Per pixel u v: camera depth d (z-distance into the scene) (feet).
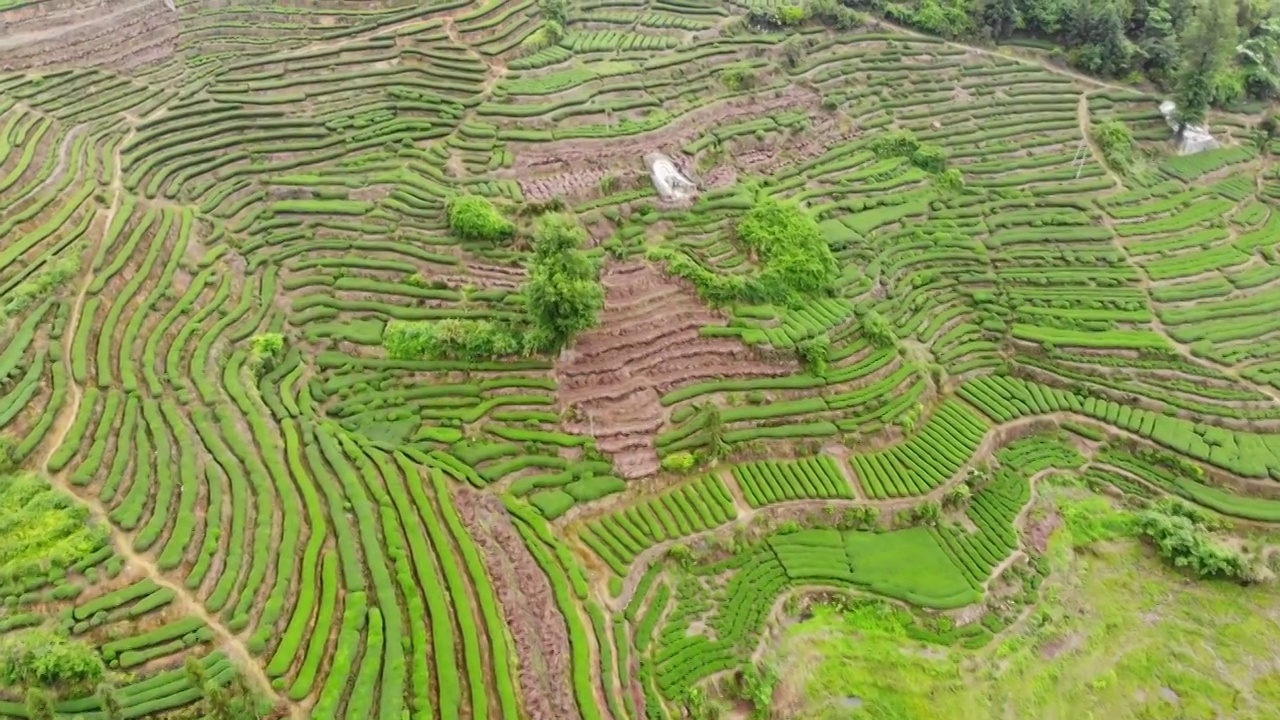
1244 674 120.67
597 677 106.01
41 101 161.89
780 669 116.37
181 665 89.04
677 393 139.54
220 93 171.73
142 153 155.02
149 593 93.81
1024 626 124.98
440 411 129.80
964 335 163.12
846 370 149.48
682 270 154.51
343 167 163.73
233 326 132.77
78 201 141.08
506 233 153.89
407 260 149.59
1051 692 117.80
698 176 176.96
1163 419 151.84
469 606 104.32
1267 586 131.44
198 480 107.04
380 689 93.25
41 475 102.83
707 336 147.74
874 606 124.67
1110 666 121.19
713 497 130.72
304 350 134.92
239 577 97.96
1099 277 173.68
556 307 130.82
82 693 84.99
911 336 160.04
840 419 143.74
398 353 135.95
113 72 172.96
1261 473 142.20
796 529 131.13
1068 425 152.25
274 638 94.07
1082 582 131.85
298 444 117.39
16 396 109.70
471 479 121.19
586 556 119.75
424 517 112.98
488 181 166.61
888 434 144.25
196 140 160.86
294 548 102.99
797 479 135.85
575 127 179.93
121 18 180.45
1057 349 161.07
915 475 139.13
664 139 179.73
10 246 130.72
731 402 141.79
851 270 164.76
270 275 142.31
